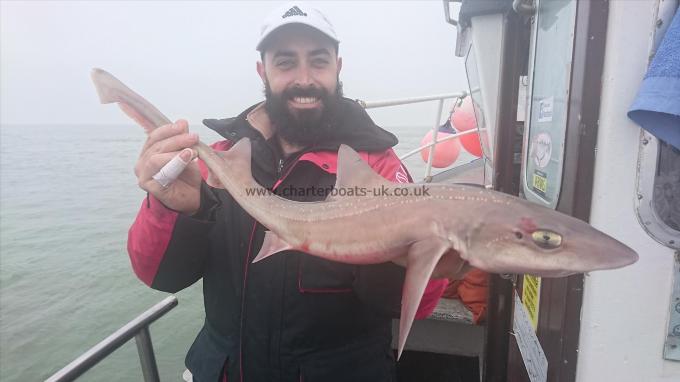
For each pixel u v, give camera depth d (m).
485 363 2.83
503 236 1.56
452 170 6.76
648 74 1.21
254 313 2.22
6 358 7.98
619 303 1.42
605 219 1.39
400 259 1.89
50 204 22.62
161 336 7.62
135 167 2.11
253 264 2.26
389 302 2.05
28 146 83.38
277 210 2.14
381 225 1.85
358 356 2.22
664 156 1.31
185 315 8.46
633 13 1.27
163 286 2.38
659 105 1.16
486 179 3.73
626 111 1.32
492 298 2.77
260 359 2.23
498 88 2.71
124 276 11.45
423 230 1.75
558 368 1.56
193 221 2.16
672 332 1.38
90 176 34.38
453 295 3.87
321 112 2.46
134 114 2.12
